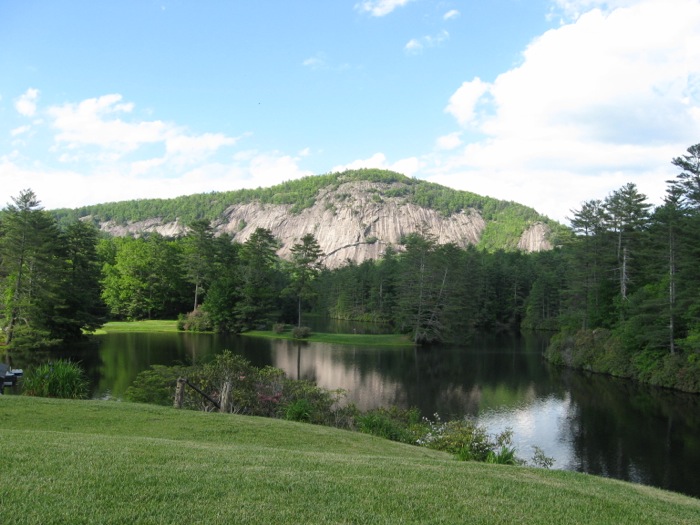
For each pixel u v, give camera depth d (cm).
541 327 8300
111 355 4044
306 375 3775
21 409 1278
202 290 7450
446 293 6519
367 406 2864
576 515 653
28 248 4203
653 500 848
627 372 4044
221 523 516
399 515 585
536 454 1944
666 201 4566
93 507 533
